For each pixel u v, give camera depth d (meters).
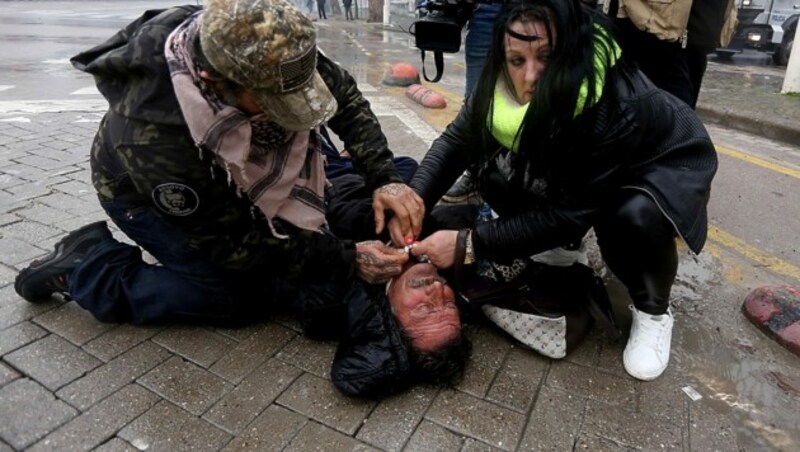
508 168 1.98
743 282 2.53
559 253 2.11
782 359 2.01
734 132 5.33
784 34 8.63
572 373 1.91
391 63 8.84
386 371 1.72
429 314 1.80
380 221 2.04
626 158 1.71
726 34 2.74
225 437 1.63
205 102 1.40
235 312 2.05
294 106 1.31
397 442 1.62
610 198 1.81
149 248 2.01
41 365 1.88
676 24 2.38
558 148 1.66
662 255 1.82
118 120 1.58
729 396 1.83
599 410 1.75
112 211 1.96
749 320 2.22
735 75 7.91
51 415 1.68
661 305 1.93
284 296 2.06
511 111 1.74
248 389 1.81
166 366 1.90
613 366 1.95
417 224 2.01
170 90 1.49
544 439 1.64
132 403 1.74
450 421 1.70
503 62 1.73
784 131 5.02
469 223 2.40
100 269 2.04
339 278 1.91
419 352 1.76
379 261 1.86
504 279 2.01
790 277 2.58
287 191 1.70
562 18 1.53
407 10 19.52
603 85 1.60
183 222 1.66
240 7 1.23
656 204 1.73
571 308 1.96
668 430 1.68
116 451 1.58
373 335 1.79
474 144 2.01
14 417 1.67
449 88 6.76
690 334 2.14
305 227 1.81
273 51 1.23
